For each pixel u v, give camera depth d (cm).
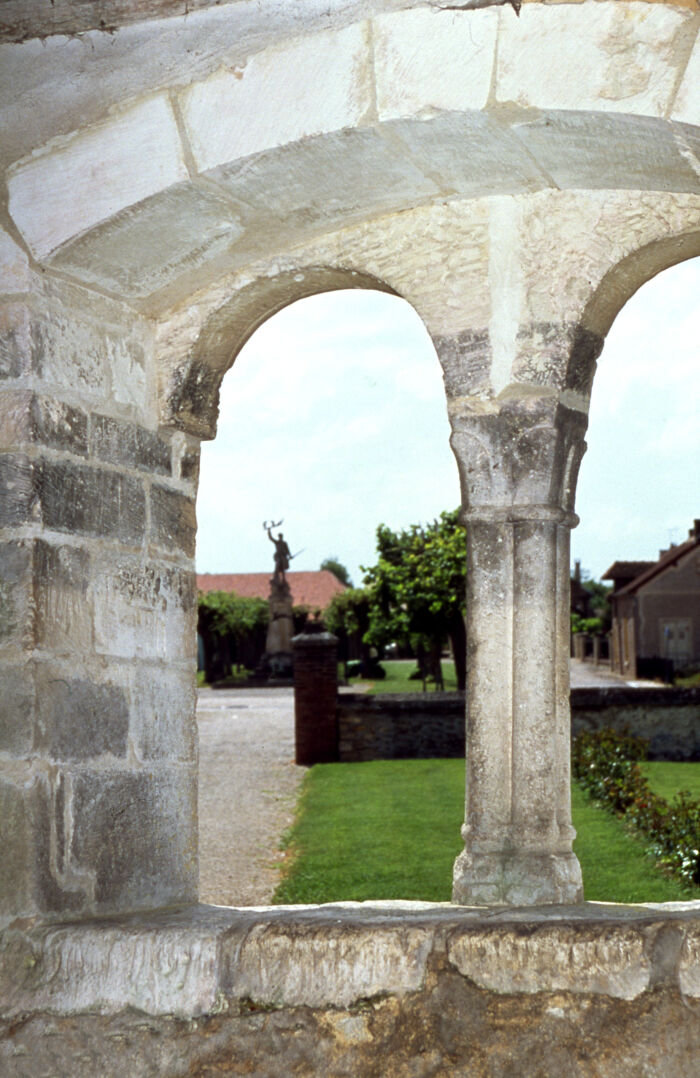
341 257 359
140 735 358
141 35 323
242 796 1199
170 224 335
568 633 349
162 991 315
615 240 336
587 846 861
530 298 342
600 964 289
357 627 3972
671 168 311
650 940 288
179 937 317
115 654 351
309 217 346
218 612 3828
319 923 314
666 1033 284
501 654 344
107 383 357
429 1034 298
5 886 324
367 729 1498
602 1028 287
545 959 293
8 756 323
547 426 342
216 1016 312
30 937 323
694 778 1282
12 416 329
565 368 341
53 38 331
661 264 352
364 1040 302
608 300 350
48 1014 320
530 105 288
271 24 311
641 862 801
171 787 369
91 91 329
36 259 332
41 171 333
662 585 3894
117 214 326
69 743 333
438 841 883
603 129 295
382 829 948
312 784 1261
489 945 297
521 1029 292
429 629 2338
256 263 367
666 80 280
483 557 347
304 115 307
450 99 293
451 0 294
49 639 328
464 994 297
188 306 376
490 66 290
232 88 315
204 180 320
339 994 305
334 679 1486
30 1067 320
